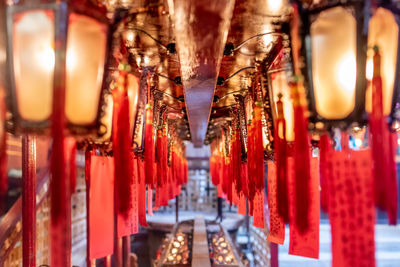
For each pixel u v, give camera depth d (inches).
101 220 76.4
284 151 67.4
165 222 422.0
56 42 42.1
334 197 55.1
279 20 61.2
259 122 84.1
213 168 319.3
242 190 127.6
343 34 46.2
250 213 105.0
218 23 44.9
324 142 57.6
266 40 73.7
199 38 50.1
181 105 161.3
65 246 40.0
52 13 42.6
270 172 87.8
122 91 58.6
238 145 130.9
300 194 50.6
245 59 88.0
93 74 47.6
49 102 44.3
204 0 38.5
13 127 45.1
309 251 70.5
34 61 43.8
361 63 46.4
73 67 46.2
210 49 54.9
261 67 84.0
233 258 224.1
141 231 410.9
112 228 79.0
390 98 47.7
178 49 54.9
